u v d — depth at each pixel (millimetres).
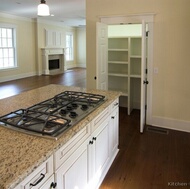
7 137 1516
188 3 3598
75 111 2062
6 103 2375
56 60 12359
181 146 3369
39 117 1842
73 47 14273
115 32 5523
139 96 5281
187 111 3910
